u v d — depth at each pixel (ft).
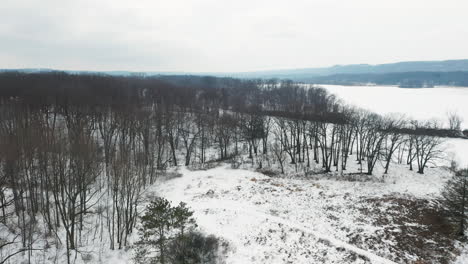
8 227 80.59
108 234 86.94
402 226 85.10
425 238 79.15
